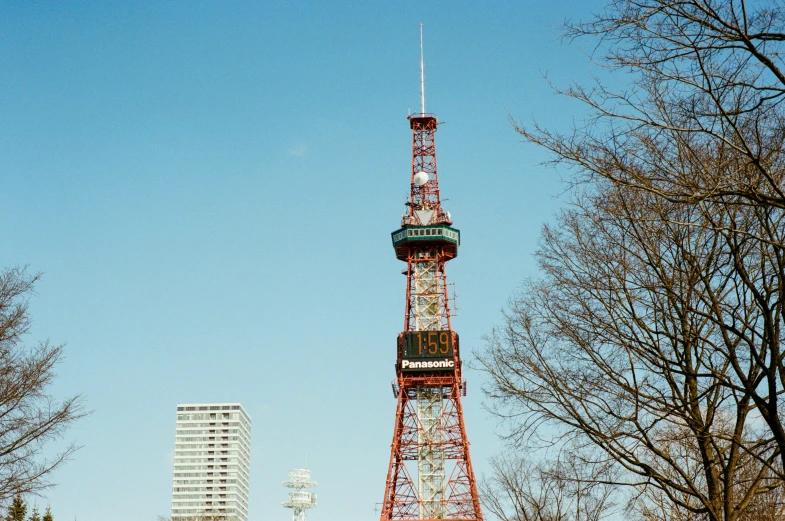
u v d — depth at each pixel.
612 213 37.22
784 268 32.91
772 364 32.62
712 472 38.12
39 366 50.91
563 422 41.25
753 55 28.31
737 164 31.73
